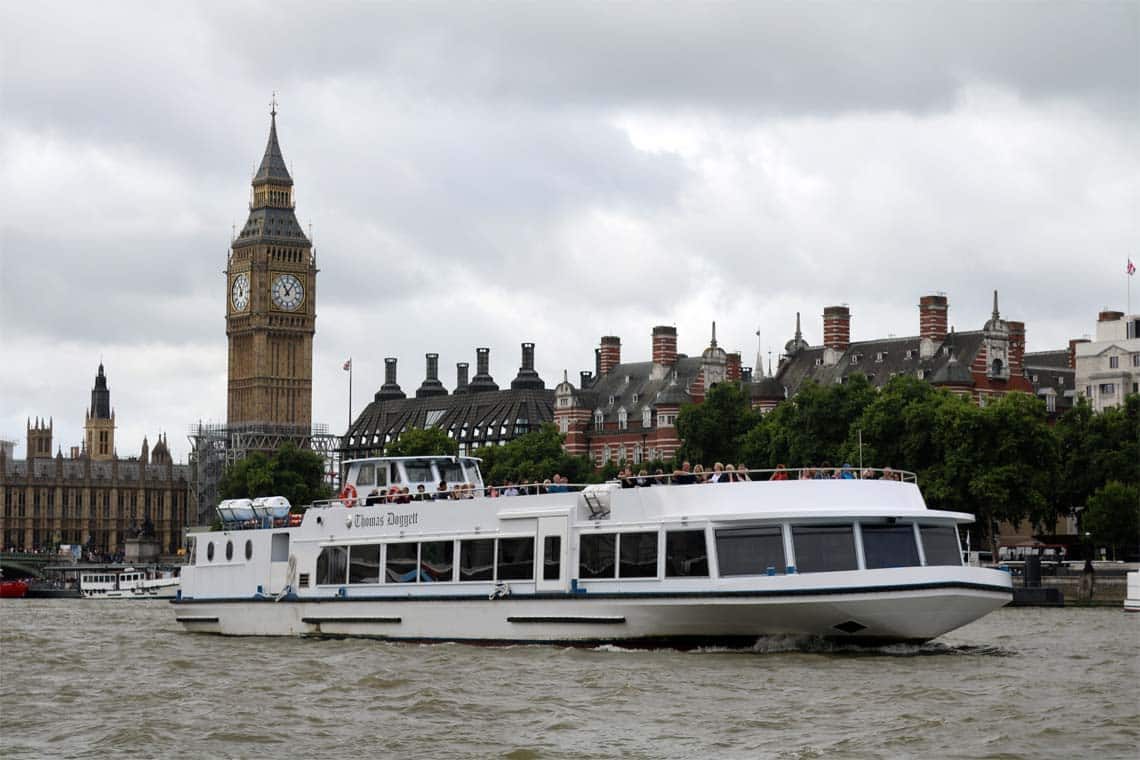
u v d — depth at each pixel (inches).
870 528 3149.6
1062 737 2322.8
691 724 2440.9
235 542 3966.5
